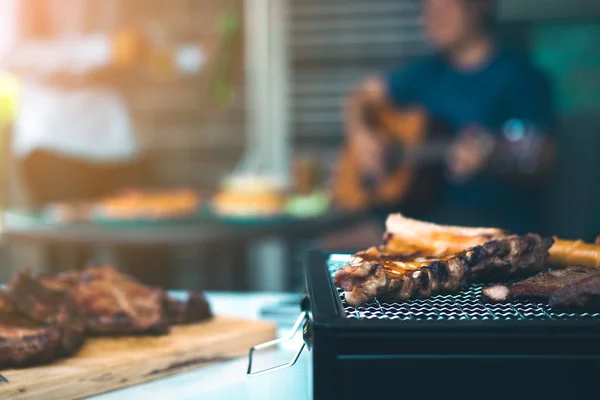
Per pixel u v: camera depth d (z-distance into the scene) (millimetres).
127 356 978
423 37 5297
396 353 707
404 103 4016
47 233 2787
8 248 4199
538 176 3611
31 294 1002
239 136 5594
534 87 3738
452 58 3912
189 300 1163
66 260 3381
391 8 5312
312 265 1013
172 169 5645
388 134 3914
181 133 5645
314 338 708
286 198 3691
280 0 5430
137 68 3377
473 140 3611
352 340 706
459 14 3768
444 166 3863
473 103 3812
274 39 5484
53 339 937
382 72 5363
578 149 4562
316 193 4070
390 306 836
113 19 3686
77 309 1057
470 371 706
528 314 803
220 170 5621
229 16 3467
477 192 3828
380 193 3920
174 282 4320
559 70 4918
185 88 5438
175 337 1079
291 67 5480
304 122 5500
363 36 5375
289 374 991
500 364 705
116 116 3502
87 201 3578
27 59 3314
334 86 5441
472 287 954
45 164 3457
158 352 996
